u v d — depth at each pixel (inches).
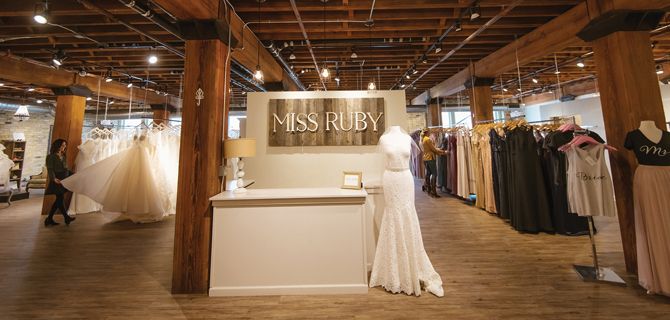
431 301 81.1
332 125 120.3
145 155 175.9
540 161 140.2
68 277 99.7
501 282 91.0
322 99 121.1
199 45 93.9
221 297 85.7
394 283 85.7
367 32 157.2
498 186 164.1
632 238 93.8
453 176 220.4
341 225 88.4
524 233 139.4
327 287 86.6
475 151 187.8
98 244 136.3
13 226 169.6
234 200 87.0
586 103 310.7
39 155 370.0
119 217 184.4
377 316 74.5
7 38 138.6
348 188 99.7
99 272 104.0
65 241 141.0
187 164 90.7
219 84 94.0
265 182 119.2
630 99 93.5
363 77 256.8
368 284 92.9
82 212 204.4
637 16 94.7
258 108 122.0
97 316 76.0
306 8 124.0
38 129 370.0
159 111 301.1
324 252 87.8
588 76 273.4
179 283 88.2
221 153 95.6
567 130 112.9
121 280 97.3
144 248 131.0
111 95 243.8
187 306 80.8
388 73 244.4
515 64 175.5
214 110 92.0
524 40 158.9
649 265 81.3
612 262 103.0
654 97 93.8
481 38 170.2
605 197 90.4
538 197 137.9
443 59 192.4
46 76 192.1
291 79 230.2
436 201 217.6
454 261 108.2
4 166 249.0
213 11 92.2
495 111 432.5
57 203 172.4
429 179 245.0
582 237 130.8
